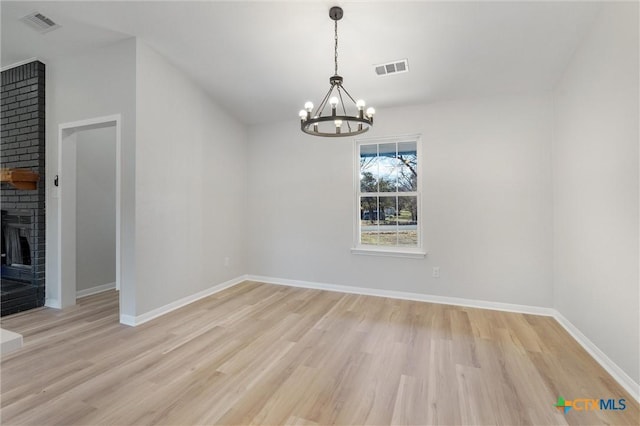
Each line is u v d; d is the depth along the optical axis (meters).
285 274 4.91
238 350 2.71
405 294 4.20
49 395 2.05
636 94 2.05
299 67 3.64
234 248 4.88
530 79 3.45
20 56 3.66
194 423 1.82
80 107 3.55
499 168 3.76
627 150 2.16
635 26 2.05
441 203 4.00
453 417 1.88
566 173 3.19
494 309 3.77
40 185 3.75
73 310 3.67
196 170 4.09
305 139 4.78
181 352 2.66
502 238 3.75
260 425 1.81
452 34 2.95
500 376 2.32
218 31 3.14
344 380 2.26
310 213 4.74
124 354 2.61
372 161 4.48
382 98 4.03
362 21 2.88
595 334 2.60
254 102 4.45
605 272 2.45
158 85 3.50
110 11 2.90
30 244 3.77
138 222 3.28
